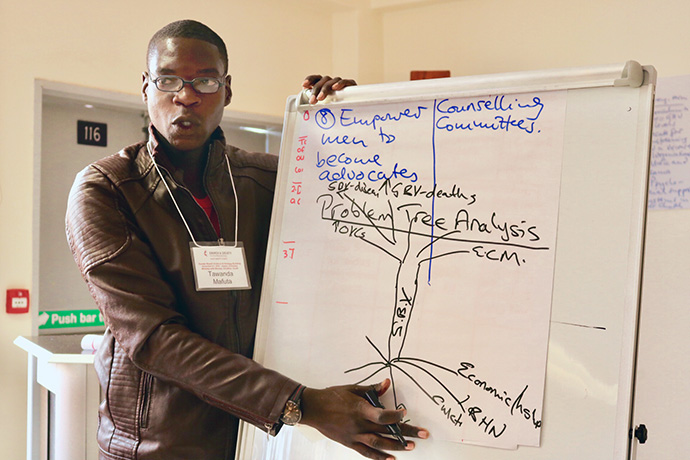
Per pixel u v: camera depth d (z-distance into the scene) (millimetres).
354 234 1370
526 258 1190
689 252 3113
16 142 3068
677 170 3146
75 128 3490
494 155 1256
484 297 1214
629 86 1154
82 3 3264
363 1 4242
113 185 1369
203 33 1397
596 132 1170
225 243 1453
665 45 3256
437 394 1221
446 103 1327
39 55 3131
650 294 3213
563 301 1147
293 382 1209
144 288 1297
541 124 1222
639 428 1117
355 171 1398
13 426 3061
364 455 1206
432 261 1276
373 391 1229
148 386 1341
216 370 1212
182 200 1427
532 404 1141
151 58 1396
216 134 1504
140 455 1327
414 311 1273
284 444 1351
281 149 1489
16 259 3068
